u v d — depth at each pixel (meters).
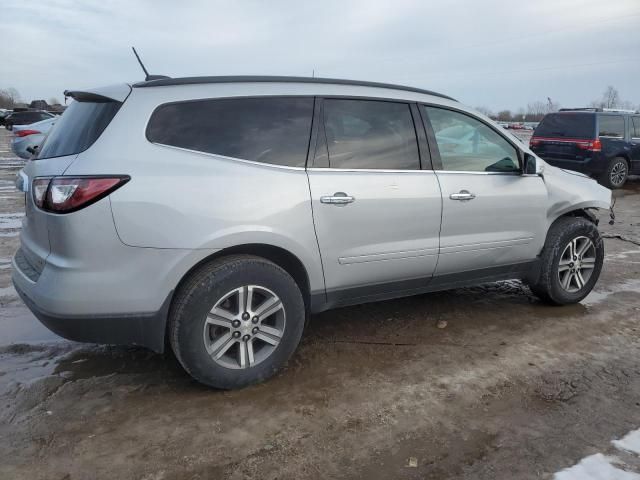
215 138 3.02
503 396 3.10
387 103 3.62
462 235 3.83
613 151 11.94
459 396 3.09
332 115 3.39
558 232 4.37
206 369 2.97
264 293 3.09
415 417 2.87
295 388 3.16
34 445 2.59
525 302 4.72
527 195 4.13
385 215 3.44
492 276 4.19
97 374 3.31
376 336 3.94
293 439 2.67
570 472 2.45
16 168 15.12
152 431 2.72
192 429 2.74
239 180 2.97
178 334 2.89
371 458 2.53
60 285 2.70
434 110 3.83
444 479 2.40
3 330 3.96
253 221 2.97
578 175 4.72
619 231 7.85
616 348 3.77
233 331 3.03
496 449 2.61
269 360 3.17
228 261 2.97
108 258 2.72
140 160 2.79
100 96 2.98
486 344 3.82
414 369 3.42
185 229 2.81
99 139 2.79
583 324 4.21
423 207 3.58
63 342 3.76
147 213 2.74
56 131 3.24
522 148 4.16
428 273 3.77
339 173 3.31
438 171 3.73
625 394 3.14
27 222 3.13
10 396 3.04
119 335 2.84
